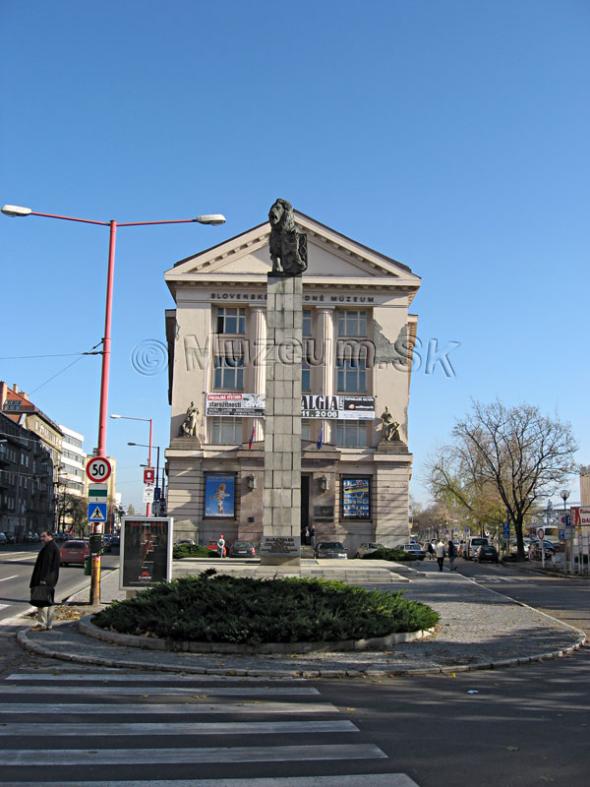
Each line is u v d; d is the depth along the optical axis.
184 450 55.12
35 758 6.96
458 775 6.60
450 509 91.31
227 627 13.16
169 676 11.37
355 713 8.98
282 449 25.92
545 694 10.34
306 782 6.38
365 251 58.03
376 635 14.05
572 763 6.96
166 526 20.08
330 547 51.84
